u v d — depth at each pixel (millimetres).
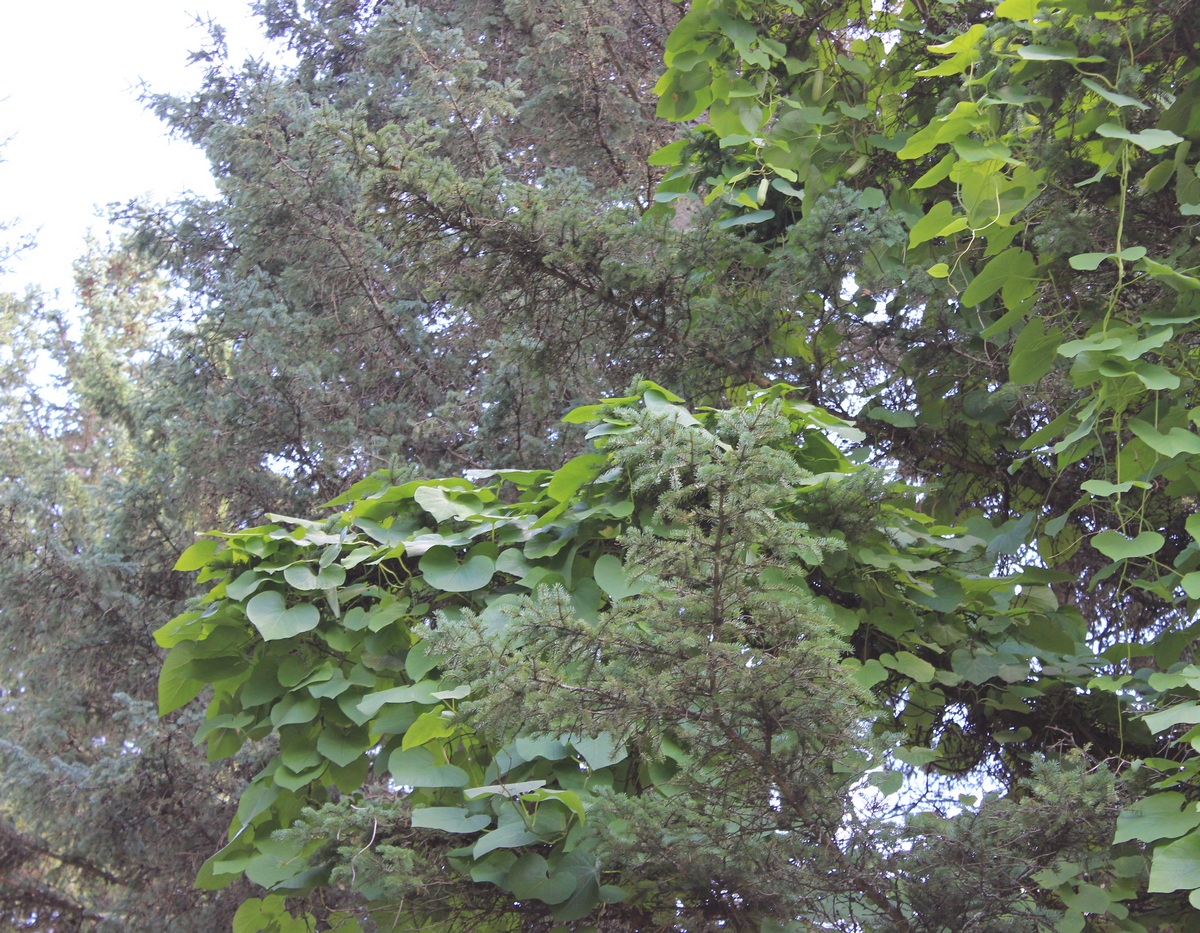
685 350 3768
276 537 2877
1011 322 2674
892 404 3805
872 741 2143
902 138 3760
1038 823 2150
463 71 5938
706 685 2018
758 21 3719
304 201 7012
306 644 2877
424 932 2623
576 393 5867
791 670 1974
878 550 2797
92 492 9641
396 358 7457
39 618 7121
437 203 3451
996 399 3322
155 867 6602
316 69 9766
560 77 5848
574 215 3508
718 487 1903
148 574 7445
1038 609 3049
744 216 3645
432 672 2670
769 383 3768
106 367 10781
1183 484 2643
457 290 3750
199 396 7078
